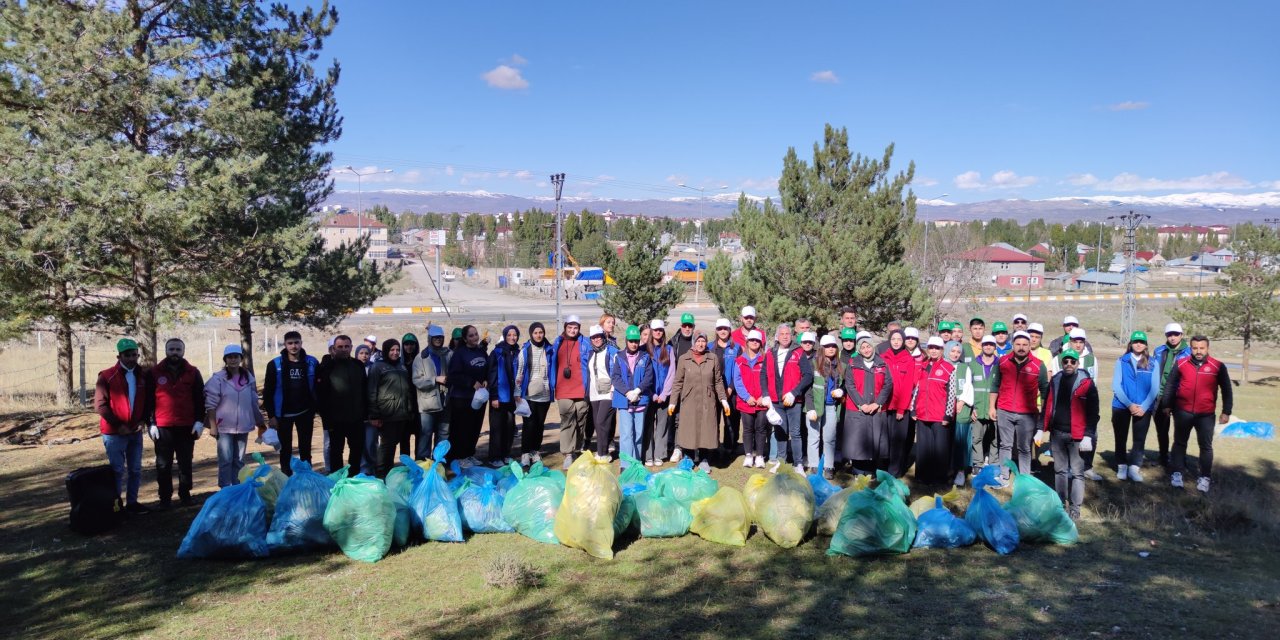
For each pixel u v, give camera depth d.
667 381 9.98
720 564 6.53
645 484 7.76
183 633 5.26
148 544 7.19
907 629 5.17
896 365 8.98
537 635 5.14
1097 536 7.34
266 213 15.46
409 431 10.09
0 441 13.60
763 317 20.06
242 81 15.41
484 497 7.45
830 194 20.34
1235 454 10.83
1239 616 5.32
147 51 14.33
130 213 12.38
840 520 6.82
